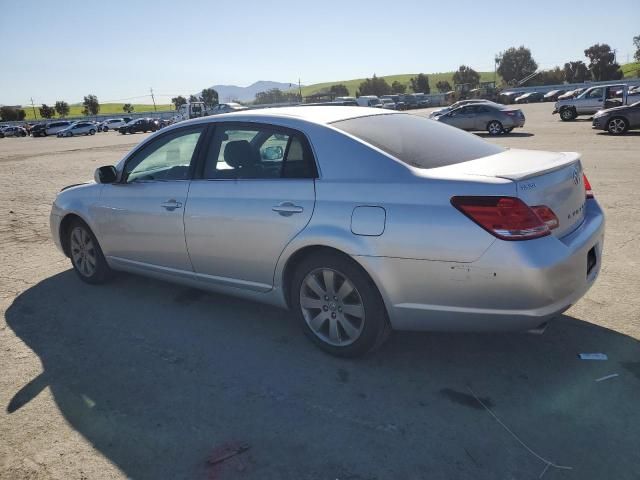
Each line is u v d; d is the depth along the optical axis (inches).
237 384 126.9
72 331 159.9
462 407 114.0
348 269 126.3
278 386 125.3
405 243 116.1
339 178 127.6
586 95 1014.4
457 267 112.0
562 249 111.4
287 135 139.3
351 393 121.2
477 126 836.0
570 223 123.5
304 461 99.5
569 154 136.8
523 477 93.1
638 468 94.0
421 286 116.9
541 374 125.3
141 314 170.6
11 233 291.1
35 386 129.6
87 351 146.7
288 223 133.0
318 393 121.7
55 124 2135.8
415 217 115.2
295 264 139.8
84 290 194.7
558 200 118.2
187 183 157.5
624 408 111.0
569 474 93.3
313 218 128.7
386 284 120.4
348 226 123.3
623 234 231.8
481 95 2488.9
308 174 133.0
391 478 94.3
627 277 181.3
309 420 111.8
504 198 108.0
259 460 100.2
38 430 111.9
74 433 110.5
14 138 2174.0
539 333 117.0
